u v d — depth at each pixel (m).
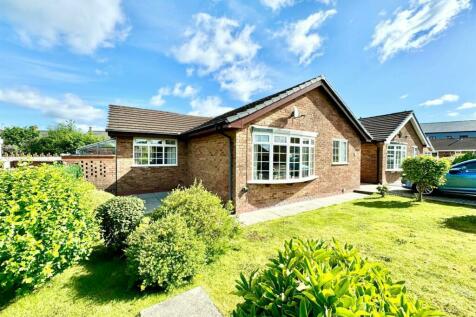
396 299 1.31
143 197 9.98
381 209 7.33
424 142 16.97
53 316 2.52
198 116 14.43
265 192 7.76
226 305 2.71
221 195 8.02
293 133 8.45
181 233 3.28
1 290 2.90
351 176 11.37
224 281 3.22
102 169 10.51
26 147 34.69
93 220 3.67
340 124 10.72
